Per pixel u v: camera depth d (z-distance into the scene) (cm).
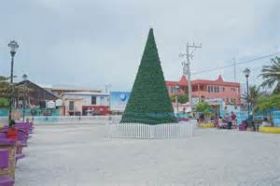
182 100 7094
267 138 2166
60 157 1271
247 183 798
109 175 910
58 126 4200
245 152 1392
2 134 1109
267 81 5453
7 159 684
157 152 1412
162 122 2322
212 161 1145
